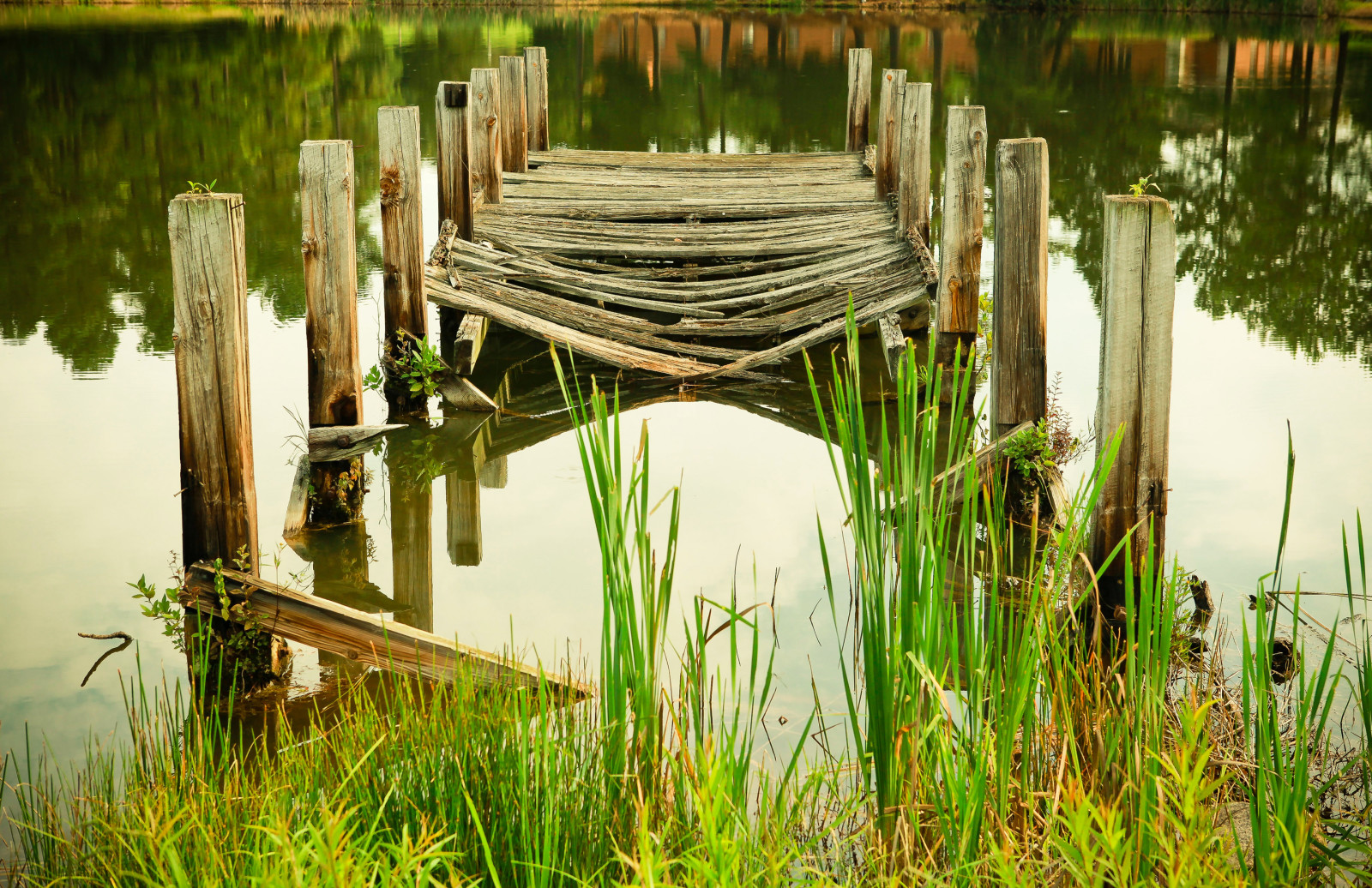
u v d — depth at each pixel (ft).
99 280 30.27
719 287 27.14
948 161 20.48
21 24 87.97
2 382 23.12
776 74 77.05
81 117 53.98
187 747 10.14
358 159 47.39
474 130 31.48
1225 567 15.26
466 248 26.68
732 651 8.20
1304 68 72.69
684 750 8.11
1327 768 10.24
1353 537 16.19
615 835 8.16
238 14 106.63
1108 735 8.52
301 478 17.63
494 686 10.52
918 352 25.81
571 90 69.82
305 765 9.59
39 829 9.33
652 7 127.03
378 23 101.35
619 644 8.09
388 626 12.92
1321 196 38.93
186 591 13.07
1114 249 12.16
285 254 33.47
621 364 23.65
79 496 18.11
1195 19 110.52
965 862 7.32
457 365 22.53
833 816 9.66
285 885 6.57
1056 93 63.31
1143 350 12.37
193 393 12.94
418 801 8.68
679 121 59.31
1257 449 19.39
